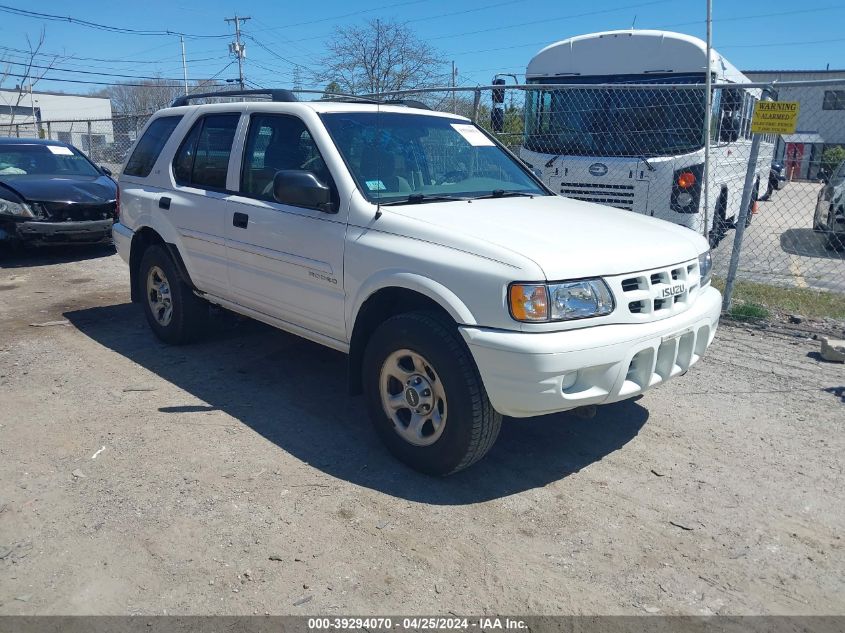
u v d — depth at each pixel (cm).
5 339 612
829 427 449
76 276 877
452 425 353
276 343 601
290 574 297
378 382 388
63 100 5288
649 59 920
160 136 584
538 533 331
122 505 347
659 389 512
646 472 391
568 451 415
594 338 330
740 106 1158
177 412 459
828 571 306
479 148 511
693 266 397
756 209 1498
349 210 402
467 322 338
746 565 310
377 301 396
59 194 947
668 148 917
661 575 302
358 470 387
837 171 1141
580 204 473
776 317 691
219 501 352
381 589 289
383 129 457
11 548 312
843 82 616
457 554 313
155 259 570
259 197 469
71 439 418
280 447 412
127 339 613
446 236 359
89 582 291
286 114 459
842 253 1091
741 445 424
